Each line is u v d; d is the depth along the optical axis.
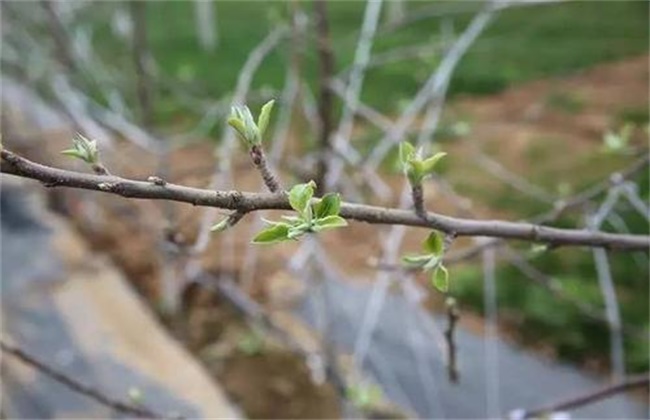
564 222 3.43
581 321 3.44
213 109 3.61
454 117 5.62
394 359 3.26
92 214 4.17
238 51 7.64
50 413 2.55
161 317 3.59
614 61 6.65
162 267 3.62
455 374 1.30
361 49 2.74
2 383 2.60
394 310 3.54
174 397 2.76
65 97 4.00
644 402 3.02
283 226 0.72
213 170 2.97
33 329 3.02
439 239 0.86
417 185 0.91
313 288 2.77
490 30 7.19
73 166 3.83
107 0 5.55
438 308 3.65
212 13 8.27
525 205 4.45
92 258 3.57
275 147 2.77
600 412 2.99
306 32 3.11
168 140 4.09
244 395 3.21
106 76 4.56
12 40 4.99
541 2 2.22
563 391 3.17
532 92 6.17
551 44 7.03
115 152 3.34
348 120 2.70
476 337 3.46
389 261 2.29
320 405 3.13
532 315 3.52
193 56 7.54
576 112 5.68
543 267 3.79
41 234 3.66
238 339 3.46
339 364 3.01
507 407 3.09
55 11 4.29
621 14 7.61
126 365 2.89
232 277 3.75
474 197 4.56
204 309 3.64
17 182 3.94
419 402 3.09
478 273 3.77
